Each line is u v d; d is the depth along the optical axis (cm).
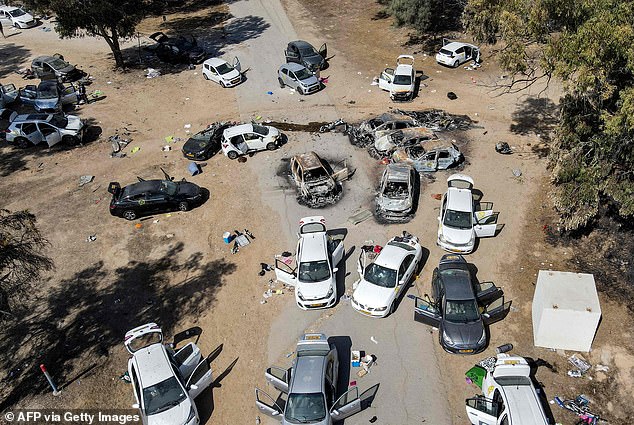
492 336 1647
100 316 1809
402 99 2994
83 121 3008
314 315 1766
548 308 1509
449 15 4000
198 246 2094
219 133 2712
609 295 1769
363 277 1780
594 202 1777
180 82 3406
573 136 1900
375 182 2375
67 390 1555
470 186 2203
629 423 1384
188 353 1565
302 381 1393
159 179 2467
